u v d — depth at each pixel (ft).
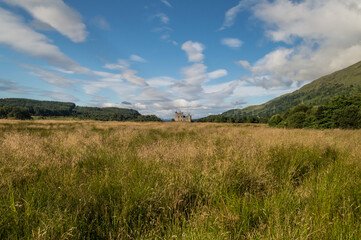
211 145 17.22
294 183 9.36
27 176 8.88
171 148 14.76
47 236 4.68
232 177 9.05
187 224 5.60
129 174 8.86
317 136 21.36
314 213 5.91
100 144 17.89
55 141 19.01
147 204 6.54
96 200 6.50
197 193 7.58
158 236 5.19
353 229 5.14
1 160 11.04
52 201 6.39
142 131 37.65
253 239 5.05
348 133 32.24
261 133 27.96
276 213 5.84
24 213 5.55
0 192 6.70
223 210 6.31
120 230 5.23
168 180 8.33
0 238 4.85
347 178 8.59
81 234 5.22
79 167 11.04
